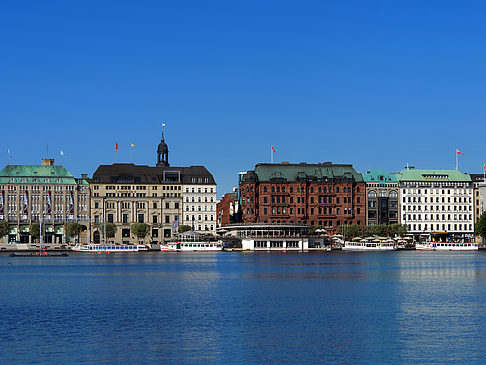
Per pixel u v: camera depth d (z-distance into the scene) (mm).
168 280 129375
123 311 85438
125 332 71188
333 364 57906
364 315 81688
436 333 70188
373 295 101812
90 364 58094
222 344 65312
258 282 124312
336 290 109375
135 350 62938
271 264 185250
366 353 61562
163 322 77125
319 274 144125
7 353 61844
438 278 132125
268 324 75625
